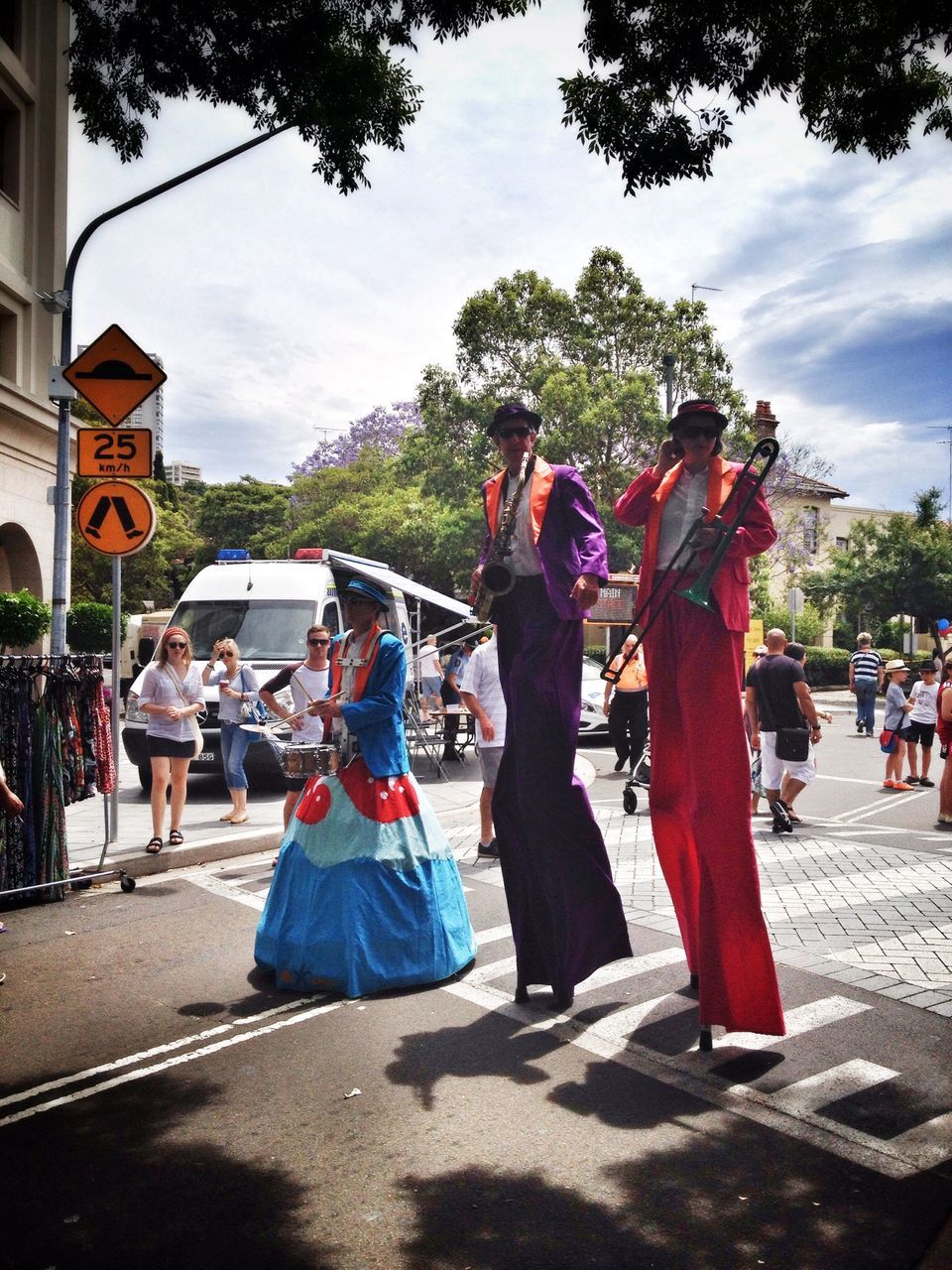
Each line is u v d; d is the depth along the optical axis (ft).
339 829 17.61
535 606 16.26
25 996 17.46
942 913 22.03
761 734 33.14
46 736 24.11
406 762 18.29
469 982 17.75
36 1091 13.64
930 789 45.03
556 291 102.73
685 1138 12.10
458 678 52.75
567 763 16.30
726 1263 9.70
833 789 45.21
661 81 15.67
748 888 14.16
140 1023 16.08
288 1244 10.05
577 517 15.87
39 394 62.28
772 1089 13.35
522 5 16.22
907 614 128.47
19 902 23.90
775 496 116.88
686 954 16.79
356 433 192.44
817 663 128.26
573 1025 15.69
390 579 49.93
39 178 62.39
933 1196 10.82
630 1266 9.66
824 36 15.33
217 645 33.96
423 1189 11.04
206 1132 12.40
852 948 19.47
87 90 18.40
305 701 30.78
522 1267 9.65
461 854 28.91
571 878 16.52
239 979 18.16
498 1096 13.24
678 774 15.61
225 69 18.04
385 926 17.35
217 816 35.83
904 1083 13.50
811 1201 10.75
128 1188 11.14
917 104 15.71
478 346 103.81
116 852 28.35
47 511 63.26
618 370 104.99
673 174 15.85
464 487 106.63
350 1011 16.38
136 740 41.39
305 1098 13.28
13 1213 10.66
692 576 14.80
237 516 224.33
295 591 47.52
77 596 139.95
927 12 14.66
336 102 18.01
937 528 128.26
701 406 14.60
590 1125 12.44
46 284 62.44
